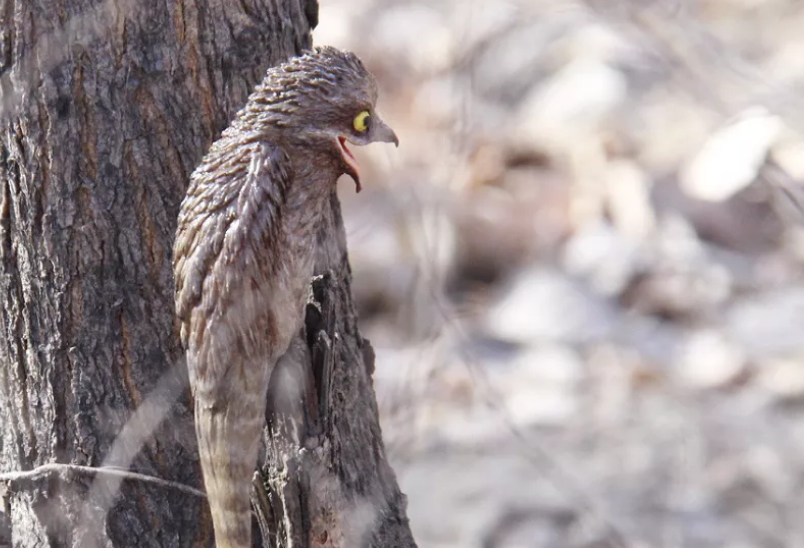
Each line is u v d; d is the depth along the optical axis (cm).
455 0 2080
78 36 545
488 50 2028
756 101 880
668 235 1770
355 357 619
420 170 1578
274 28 570
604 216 1834
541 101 2022
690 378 1486
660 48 947
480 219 1752
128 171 556
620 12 959
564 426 1370
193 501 578
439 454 1280
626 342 1575
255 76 562
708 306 1653
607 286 1692
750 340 1557
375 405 638
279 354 468
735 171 907
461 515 1186
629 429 1362
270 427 514
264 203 444
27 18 547
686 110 1919
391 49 2038
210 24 552
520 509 1180
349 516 589
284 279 452
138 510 578
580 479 1244
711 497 1228
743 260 1752
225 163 452
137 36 547
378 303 1503
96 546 580
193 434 574
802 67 2028
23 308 580
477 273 1752
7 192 570
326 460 522
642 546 1138
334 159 447
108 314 566
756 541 1161
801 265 1716
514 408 1394
